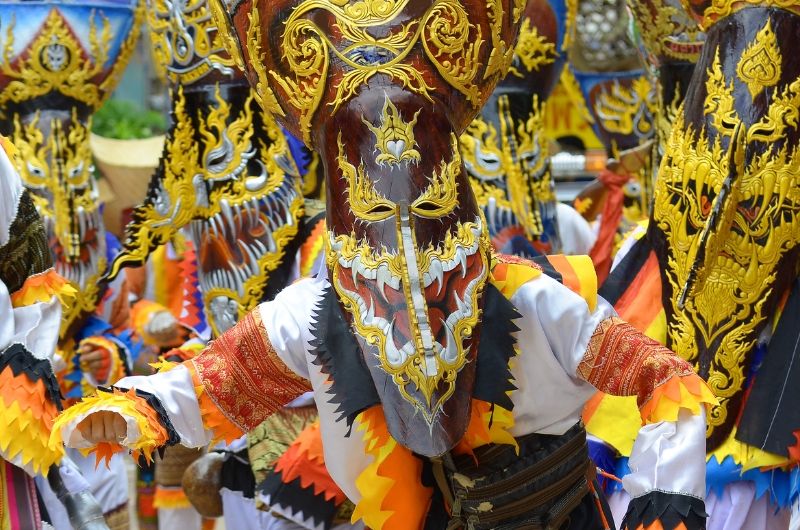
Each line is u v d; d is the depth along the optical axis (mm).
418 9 4793
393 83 4758
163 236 7758
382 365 4578
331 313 4887
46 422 5465
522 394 4941
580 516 5266
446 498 5082
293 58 4883
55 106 8445
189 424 4938
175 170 7723
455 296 4637
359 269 4664
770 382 5922
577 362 4910
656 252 6309
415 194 4668
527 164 8391
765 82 5879
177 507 8695
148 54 19062
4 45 8266
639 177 9773
